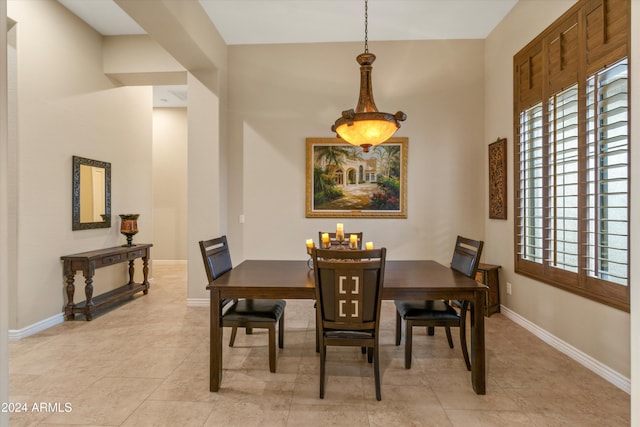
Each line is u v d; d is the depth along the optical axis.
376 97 4.26
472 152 4.22
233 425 1.88
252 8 3.55
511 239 3.62
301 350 2.87
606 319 2.36
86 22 3.96
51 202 3.48
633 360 1.50
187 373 2.46
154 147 7.27
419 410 2.02
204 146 4.11
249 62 4.32
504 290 3.76
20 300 3.12
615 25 2.25
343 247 2.81
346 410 2.02
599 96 2.38
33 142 3.27
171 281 5.55
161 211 7.27
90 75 4.04
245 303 2.67
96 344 2.98
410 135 4.25
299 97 4.30
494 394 2.19
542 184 3.04
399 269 2.77
